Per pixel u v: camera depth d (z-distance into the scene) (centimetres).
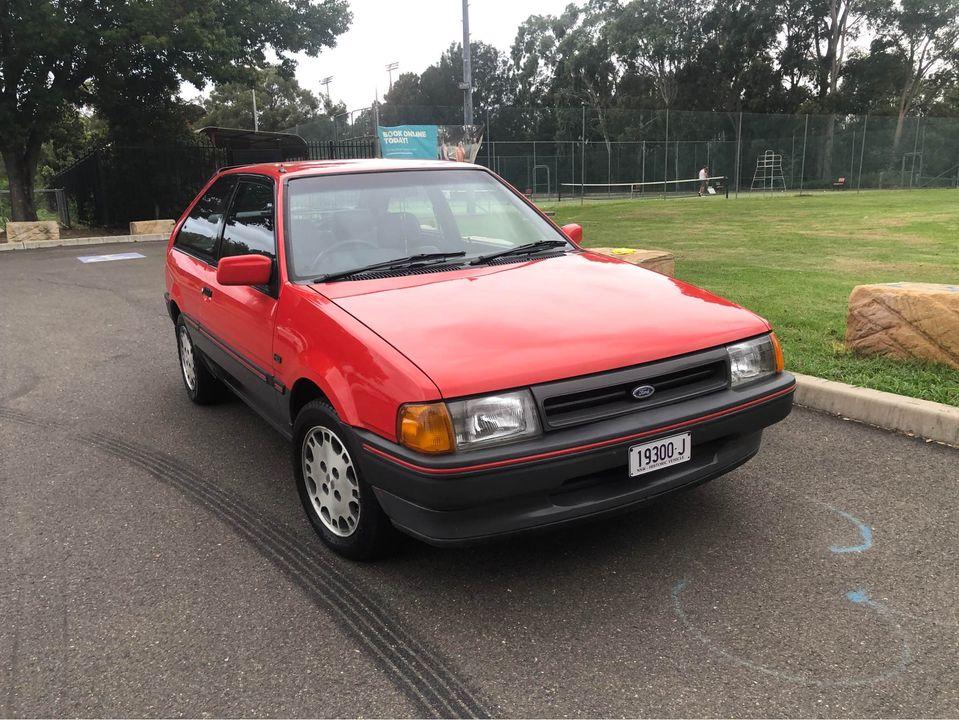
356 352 286
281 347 343
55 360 688
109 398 568
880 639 256
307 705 234
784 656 249
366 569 313
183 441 473
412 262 370
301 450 334
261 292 372
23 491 402
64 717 232
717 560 309
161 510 376
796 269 1014
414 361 267
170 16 1903
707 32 5381
